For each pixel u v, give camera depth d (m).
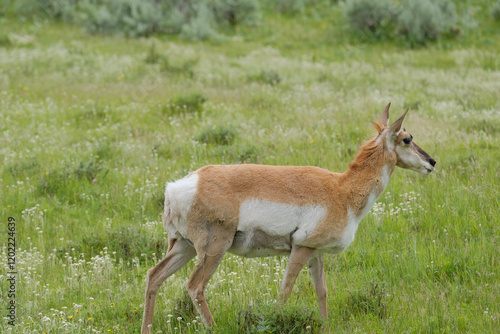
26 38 91.88
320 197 21.22
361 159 22.41
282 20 109.25
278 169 21.64
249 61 78.69
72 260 27.53
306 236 20.97
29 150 41.53
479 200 30.91
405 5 98.31
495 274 24.38
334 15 109.44
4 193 34.25
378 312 22.00
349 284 24.36
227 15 108.50
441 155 38.59
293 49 91.31
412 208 31.28
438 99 56.62
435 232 28.91
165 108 51.78
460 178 34.50
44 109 52.47
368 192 22.12
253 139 42.94
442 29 94.19
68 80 64.75
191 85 61.72
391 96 56.62
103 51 85.25
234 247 21.31
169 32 103.94
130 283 25.27
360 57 84.44
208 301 23.00
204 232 20.53
